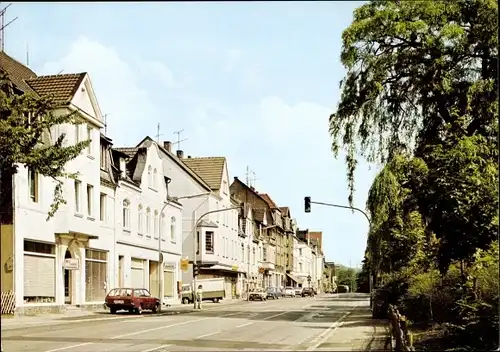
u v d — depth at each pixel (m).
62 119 24.08
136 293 37.84
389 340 20.06
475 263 17.86
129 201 47.44
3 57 36.34
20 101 22.81
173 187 69.69
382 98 28.16
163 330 24.94
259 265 100.88
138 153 51.19
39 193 33.66
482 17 24.84
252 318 33.88
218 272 73.69
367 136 28.30
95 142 40.22
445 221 17.52
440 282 23.92
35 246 33.28
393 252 30.66
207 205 69.06
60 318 31.64
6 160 22.03
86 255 39.72
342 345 18.83
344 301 70.25
